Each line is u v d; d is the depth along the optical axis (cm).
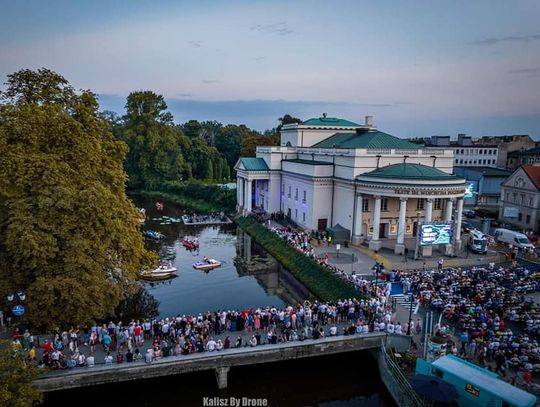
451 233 6128
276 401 3534
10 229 3522
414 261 6100
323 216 7875
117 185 4644
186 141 15862
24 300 3597
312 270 5828
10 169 3659
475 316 4056
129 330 3603
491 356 3512
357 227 7081
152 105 15075
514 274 5303
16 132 3838
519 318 4103
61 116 4188
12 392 2400
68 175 3947
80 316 3566
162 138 14725
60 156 3975
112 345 3512
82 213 3725
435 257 6309
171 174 14875
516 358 3353
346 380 3800
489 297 4562
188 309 5097
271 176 9512
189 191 13438
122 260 4262
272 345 3597
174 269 6303
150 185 14662
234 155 18675
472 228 7831
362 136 8394
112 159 4772
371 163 7138
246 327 3872
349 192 7244
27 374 2545
